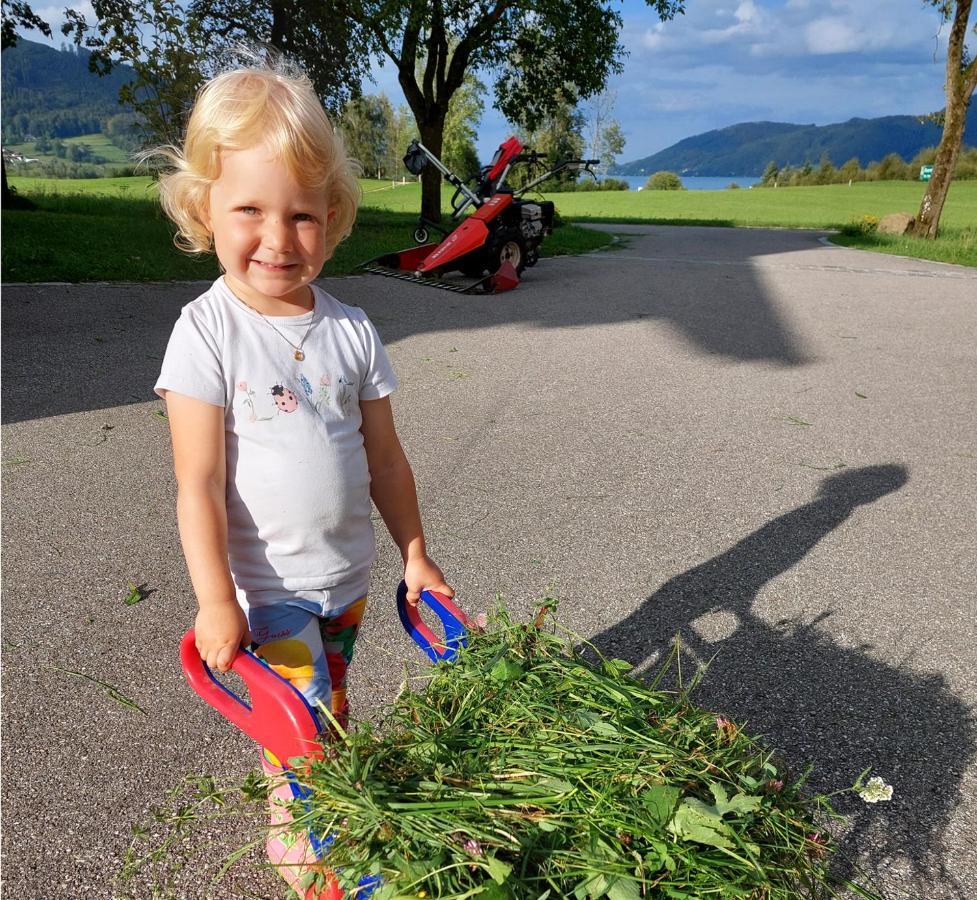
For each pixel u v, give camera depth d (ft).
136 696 7.51
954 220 84.12
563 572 10.25
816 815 6.50
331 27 48.06
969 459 14.71
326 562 5.16
